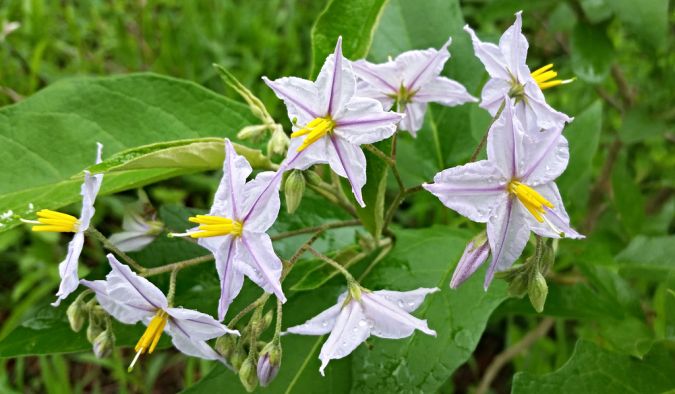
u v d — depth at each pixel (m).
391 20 0.15
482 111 0.15
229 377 0.12
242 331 0.11
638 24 0.16
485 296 0.12
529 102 0.11
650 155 0.23
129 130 0.14
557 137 0.10
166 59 0.25
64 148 0.13
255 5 0.28
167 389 0.24
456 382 0.25
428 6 0.15
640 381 0.12
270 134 0.14
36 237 0.23
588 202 0.21
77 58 0.25
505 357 0.20
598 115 0.16
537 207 0.10
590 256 0.15
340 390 0.12
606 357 0.12
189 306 0.13
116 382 0.25
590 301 0.14
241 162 0.10
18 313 0.22
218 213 0.10
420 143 0.16
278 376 0.12
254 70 0.25
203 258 0.11
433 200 0.16
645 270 0.15
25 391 0.24
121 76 0.14
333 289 0.13
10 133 0.13
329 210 0.15
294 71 0.26
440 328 0.12
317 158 0.10
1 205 0.12
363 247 0.13
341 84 0.10
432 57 0.12
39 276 0.23
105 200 0.23
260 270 0.10
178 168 0.12
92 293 0.13
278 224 0.14
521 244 0.10
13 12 0.25
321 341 0.12
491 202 0.10
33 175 0.13
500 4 0.19
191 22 0.25
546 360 0.22
